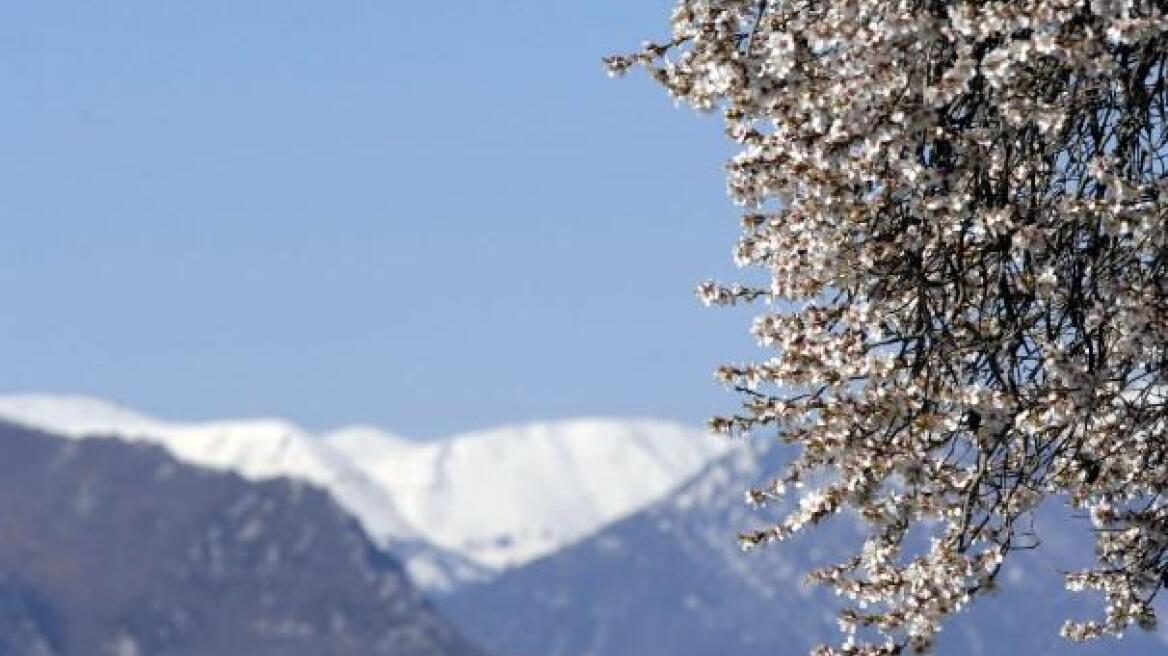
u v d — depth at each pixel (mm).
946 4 24938
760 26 25969
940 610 25672
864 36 24594
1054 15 23891
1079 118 26203
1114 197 25031
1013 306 26547
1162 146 26047
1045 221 25672
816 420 26406
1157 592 28000
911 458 25797
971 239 27047
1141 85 25906
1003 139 26047
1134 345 25750
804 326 26922
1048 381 26047
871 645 26266
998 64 24172
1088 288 26375
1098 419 27125
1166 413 26750
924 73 24953
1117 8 23891
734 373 26703
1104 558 28172
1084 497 27516
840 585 26531
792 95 25125
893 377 26234
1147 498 27953
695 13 26031
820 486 26266
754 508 26516
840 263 26156
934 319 26844
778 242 26859
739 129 26172
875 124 24922
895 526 26406
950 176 25406
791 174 25547
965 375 26797
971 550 26766
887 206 25594
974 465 26516
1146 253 26125
